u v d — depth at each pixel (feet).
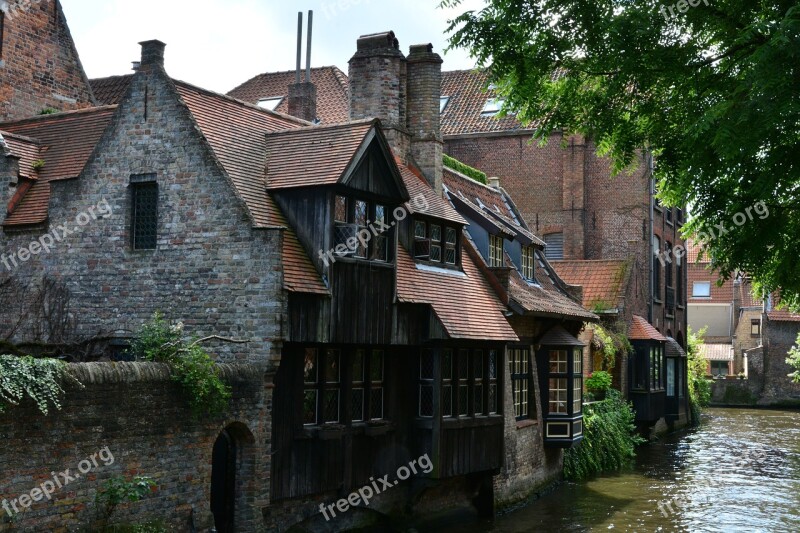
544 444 73.87
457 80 132.67
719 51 38.86
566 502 69.67
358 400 51.47
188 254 47.06
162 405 39.37
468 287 61.93
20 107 71.87
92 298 49.65
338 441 49.34
